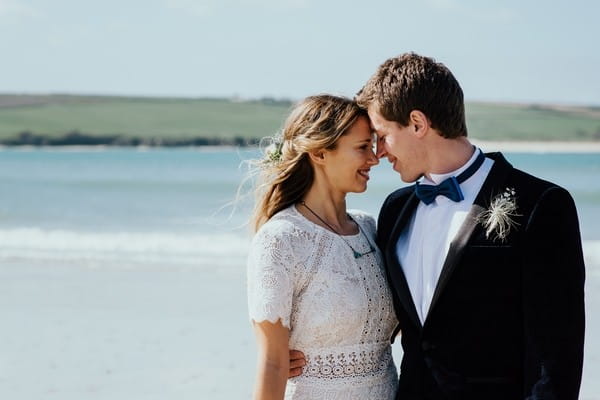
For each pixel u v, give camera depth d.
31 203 24.48
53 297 10.03
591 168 42.75
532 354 2.98
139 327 8.64
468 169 3.25
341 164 3.55
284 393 3.43
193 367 7.33
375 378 3.55
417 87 3.22
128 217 20.53
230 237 14.95
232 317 8.99
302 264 3.46
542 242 3.01
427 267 3.26
